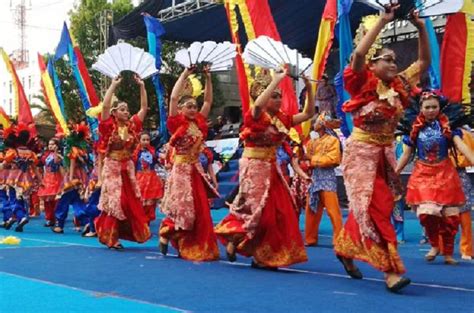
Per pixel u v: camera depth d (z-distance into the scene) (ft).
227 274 17.99
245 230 18.67
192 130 20.83
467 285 16.15
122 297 14.71
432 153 19.45
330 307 13.46
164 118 40.24
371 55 14.99
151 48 40.60
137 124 24.17
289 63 17.85
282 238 18.57
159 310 13.33
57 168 34.91
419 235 28.89
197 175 21.04
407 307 13.39
